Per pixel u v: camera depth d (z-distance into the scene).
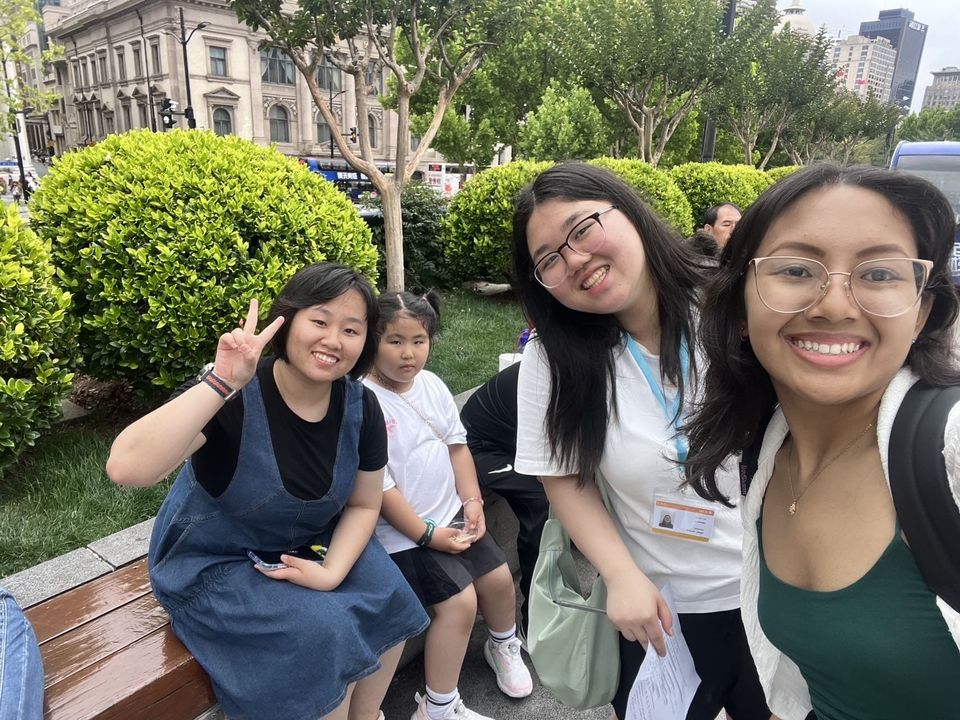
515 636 2.38
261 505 1.62
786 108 18.02
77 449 3.44
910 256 0.85
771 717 1.45
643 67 10.69
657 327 1.46
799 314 0.88
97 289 3.36
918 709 0.88
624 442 1.42
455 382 4.97
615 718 1.75
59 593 2.09
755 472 1.18
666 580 1.52
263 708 1.59
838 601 0.93
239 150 4.01
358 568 1.81
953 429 0.79
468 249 7.63
